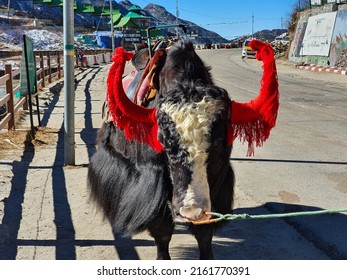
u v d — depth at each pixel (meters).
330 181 6.59
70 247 4.54
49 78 18.20
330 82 22.23
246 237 4.78
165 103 3.07
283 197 5.92
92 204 5.21
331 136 9.54
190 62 3.50
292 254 4.43
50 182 6.40
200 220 2.93
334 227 4.97
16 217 5.21
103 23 81.88
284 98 15.62
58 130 9.91
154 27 4.61
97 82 21.30
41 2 61.34
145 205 3.62
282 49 42.06
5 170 6.79
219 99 3.08
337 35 27.97
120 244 4.61
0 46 41.88
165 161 3.51
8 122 9.66
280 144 8.80
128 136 3.45
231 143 3.39
